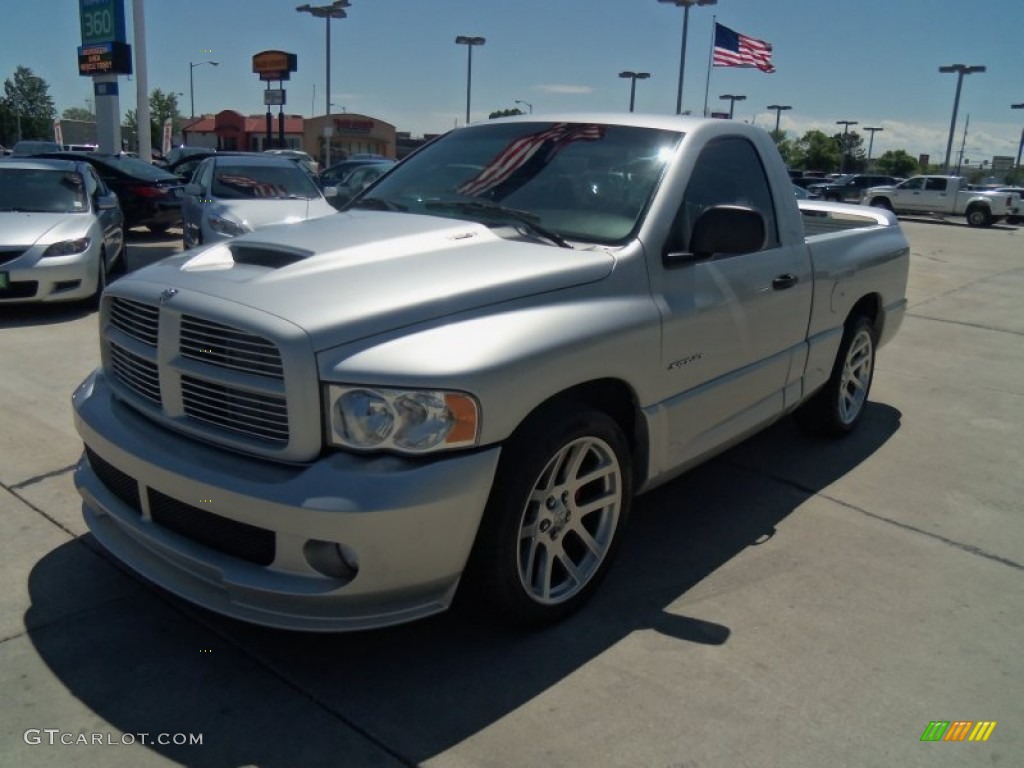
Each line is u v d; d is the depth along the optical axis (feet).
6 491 13.55
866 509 14.49
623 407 11.22
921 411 20.35
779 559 12.56
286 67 136.05
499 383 8.74
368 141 201.16
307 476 8.37
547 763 8.25
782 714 9.10
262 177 35.91
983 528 13.94
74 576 11.21
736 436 13.21
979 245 70.64
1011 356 26.78
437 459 8.53
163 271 10.30
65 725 8.51
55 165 30.91
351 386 8.38
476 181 12.92
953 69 171.01
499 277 9.61
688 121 13.06
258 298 8.93
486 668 9.64
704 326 11.73
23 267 25.41
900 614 11.19
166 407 9.52
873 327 18.08
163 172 51.93
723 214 10.91
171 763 8.07
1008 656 10.34
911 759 8.53
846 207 20.30
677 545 12.89
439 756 8.29
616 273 10.57
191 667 9.48
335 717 8.78
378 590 8.64
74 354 21.95
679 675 9.68
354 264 9.77
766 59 74.64
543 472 9.53
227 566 8.79
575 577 10.66
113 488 10.27
